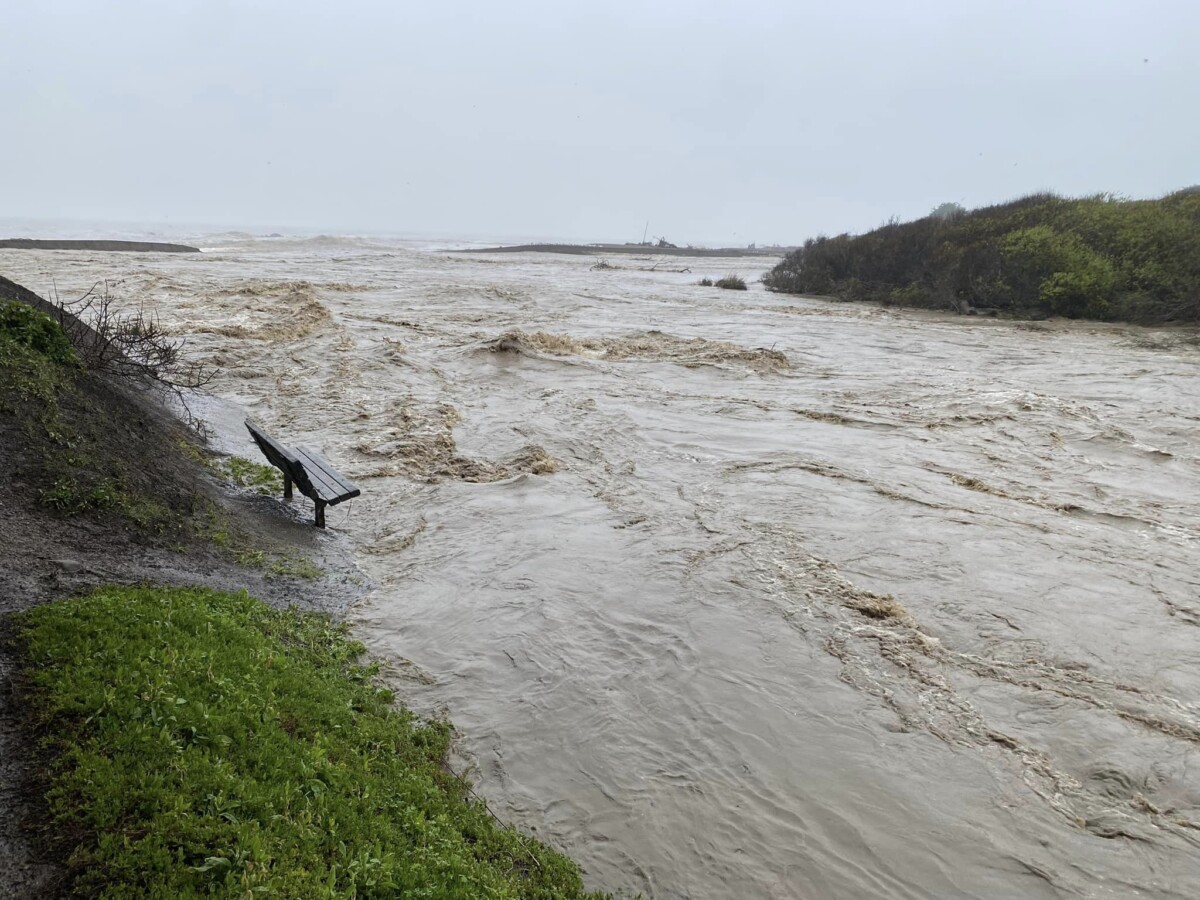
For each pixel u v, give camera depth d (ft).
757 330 73.97
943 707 17.75
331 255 172.76
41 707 11.45
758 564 24.99
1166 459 35.09
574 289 108.99
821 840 14.02
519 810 14.85
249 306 67.77
